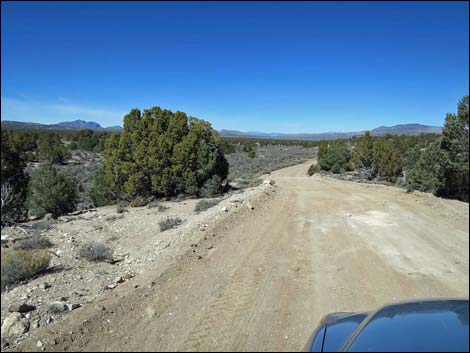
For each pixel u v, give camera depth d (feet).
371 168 119.75
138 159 78.48
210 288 22.70
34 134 232.73
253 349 15.64
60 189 64.08
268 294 21.80
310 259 28.91
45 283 23.71
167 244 33.58
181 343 16.21
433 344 8.51
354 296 21.44
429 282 23.56
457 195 67.05
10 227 47.83
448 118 64.75
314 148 422.00
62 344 16.11
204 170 83.51
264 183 92.73
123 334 17.10
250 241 34.68
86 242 38.60
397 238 35.45
